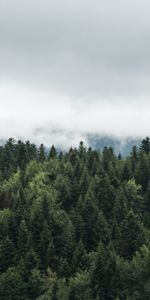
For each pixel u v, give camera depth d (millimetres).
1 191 132500
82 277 89625
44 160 179500
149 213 127688
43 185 134875
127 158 168500
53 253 101062
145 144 180375
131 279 92688
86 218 111500
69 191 130375
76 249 99062
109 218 122438
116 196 124500
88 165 158000
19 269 94312
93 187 131375
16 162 180875
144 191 141875
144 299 90812
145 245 103875
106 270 91188
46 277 93062
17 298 89750
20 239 102500
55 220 109938
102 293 90125
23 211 115000
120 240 106375
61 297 83875
